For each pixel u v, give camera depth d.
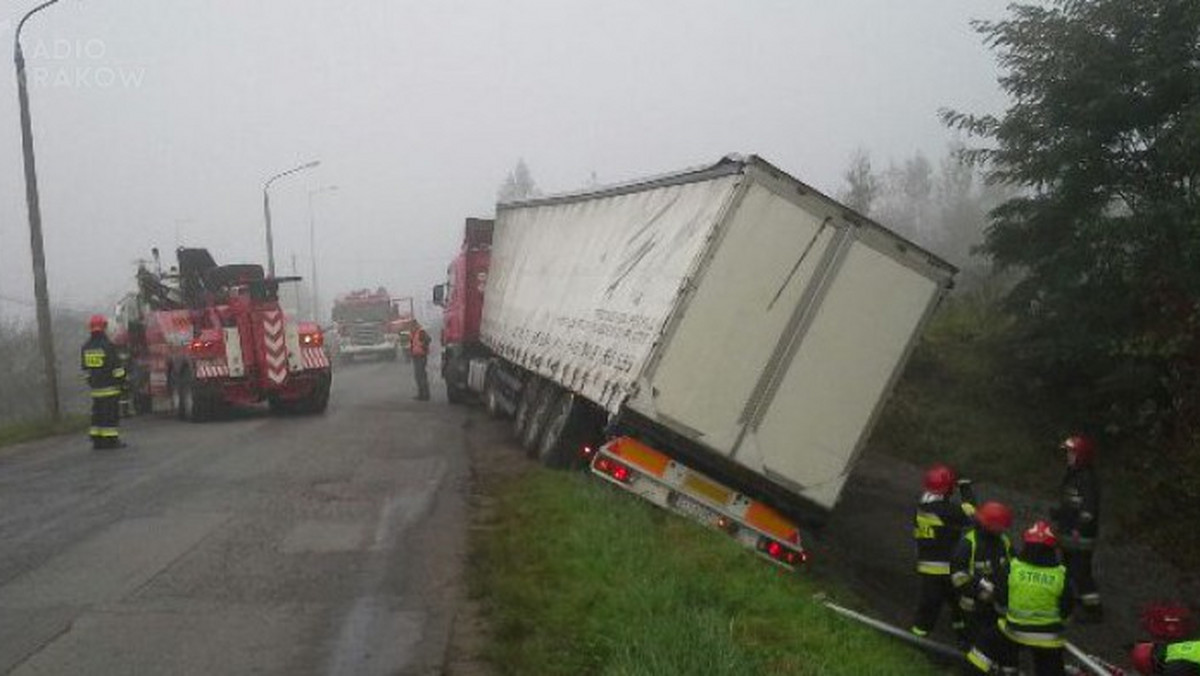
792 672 6.12
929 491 8.26
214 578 7.85
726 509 9.21
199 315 19.44
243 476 12.34
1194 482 11.95
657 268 9.94
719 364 8.93
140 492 11.39
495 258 20.06
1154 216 12.27
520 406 15.13
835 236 9.01
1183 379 12.58
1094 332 13.53
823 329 9.02
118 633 6.61
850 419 9.08
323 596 7.40
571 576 7.64
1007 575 7.07
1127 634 9.34
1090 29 13.26
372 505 10.54
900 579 10.21
